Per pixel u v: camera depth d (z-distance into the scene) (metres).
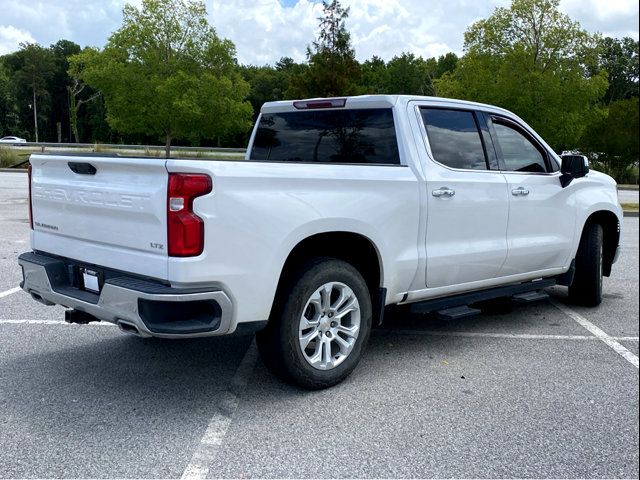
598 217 6.49
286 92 20.03
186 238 3.40
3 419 3.65
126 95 25.83
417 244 4.59
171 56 26.00
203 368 4.55
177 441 3.41
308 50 19.61
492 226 5.11
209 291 3.50
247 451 3.31
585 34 18.81
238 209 3.56
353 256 4.50
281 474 3.08
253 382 4.29
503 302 6.38
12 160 31.14
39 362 4.62
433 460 3.24
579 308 6.46
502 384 4.30
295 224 3.80
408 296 4.66
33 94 88.69
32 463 3.16
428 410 3.85
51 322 5.61
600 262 6.38
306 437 3.48
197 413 3.78
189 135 27.09
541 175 5.59
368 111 4.85
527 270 5.55
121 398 3.98
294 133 5.36
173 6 25.84
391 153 4.68
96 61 26.22
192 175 3.41
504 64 19.00
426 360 4.80
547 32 19.06
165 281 3.48
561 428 3.62
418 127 4.73
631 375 4.50
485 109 5.29
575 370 4.59
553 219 5.69
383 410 3.85
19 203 15.51
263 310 3.73
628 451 3.36
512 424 3.67
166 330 3.44
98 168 3.83
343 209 4.05
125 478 3.03
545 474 3.12
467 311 4.93
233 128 27.83
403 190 4.43
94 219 3.90
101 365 4.58
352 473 3.10
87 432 3.51
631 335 5.50
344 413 3.80
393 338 5.38
